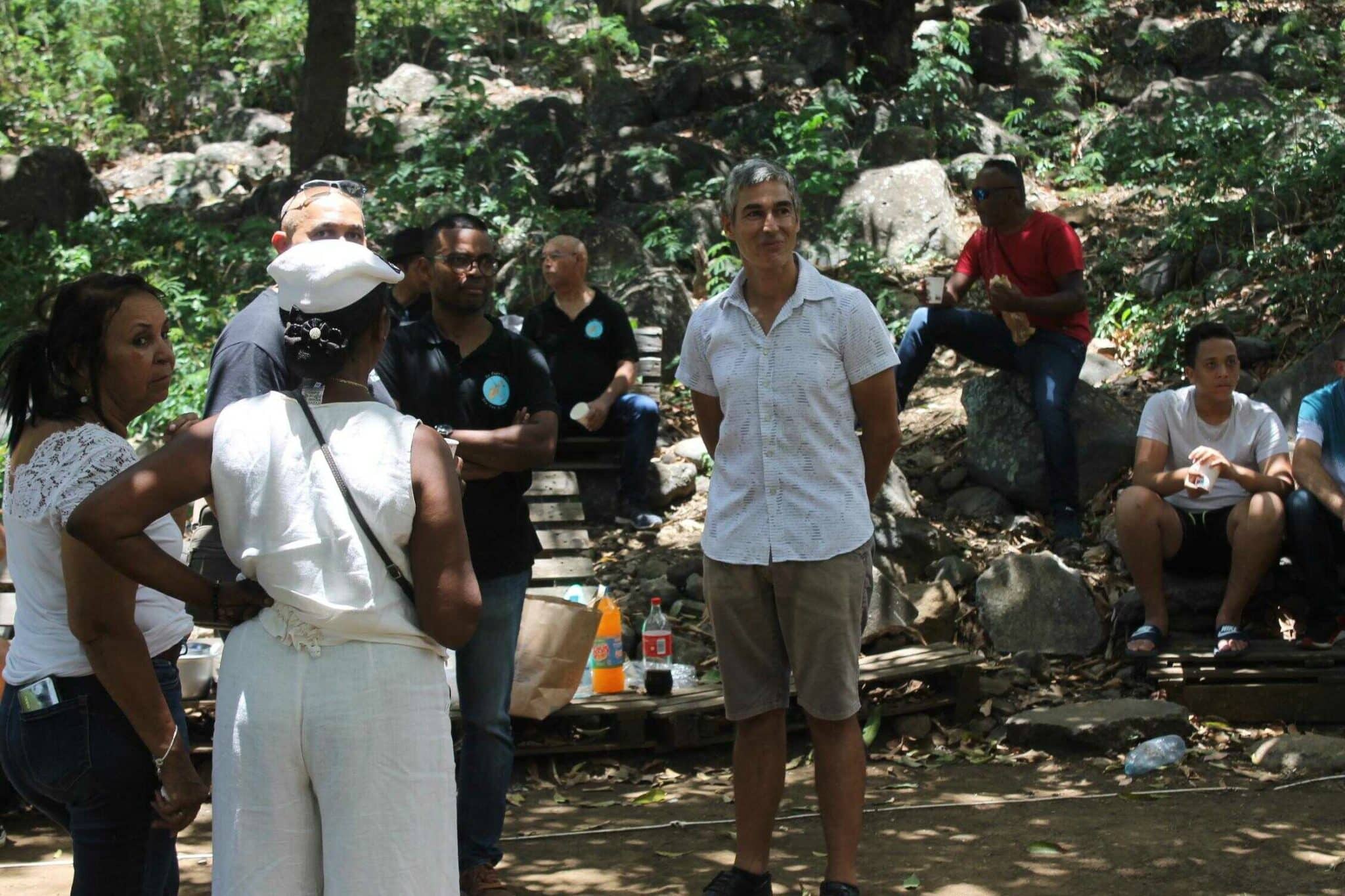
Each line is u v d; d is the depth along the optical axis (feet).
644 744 17.19
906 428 25.89
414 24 45.60
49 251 31.89
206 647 17.60
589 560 20.86
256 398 8.07
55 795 8.78
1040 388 22.07
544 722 17.28
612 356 24.27
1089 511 22.79
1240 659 18.08
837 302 11.89
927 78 37.01
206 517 17.87
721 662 12.13
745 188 11.77
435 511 7.86
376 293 8.14
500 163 35.68
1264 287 26.86
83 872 8.87
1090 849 13.74
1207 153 31.22
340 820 7.59
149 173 40.22
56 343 9.02
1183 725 17.07
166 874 9.27
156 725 8.50
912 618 19.88
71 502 8.41
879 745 17.66
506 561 12.17
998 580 20.58
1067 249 22.06
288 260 7.99
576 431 24.27
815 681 11.68
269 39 46.14
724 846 14.21
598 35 43.29
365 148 38.91
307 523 7.74
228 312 29.63
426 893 7.71
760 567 11.73
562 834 14.67
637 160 35.04
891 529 21.80
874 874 13.25
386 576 7.82
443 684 8.04
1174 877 12.92
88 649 8.34
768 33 44.24
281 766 7.64
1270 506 18.30
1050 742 17.16
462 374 12.66
